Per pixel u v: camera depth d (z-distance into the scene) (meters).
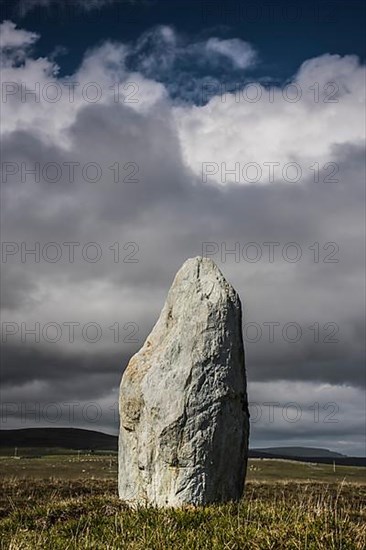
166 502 14.80
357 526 11.28
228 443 15.16
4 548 11.30
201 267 16.45
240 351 15.86
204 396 15.05
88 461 55.62
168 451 14.97
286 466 56.09
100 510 14.30
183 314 15.83
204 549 10.53
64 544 11.14
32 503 19.88
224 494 15.05
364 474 51.56
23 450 100.50
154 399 15.32
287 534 10.79
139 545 10.82
